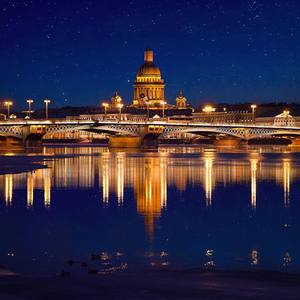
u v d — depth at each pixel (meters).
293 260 50.09
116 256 51.31
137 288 39.88
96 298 37.50
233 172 138.25
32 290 38.91
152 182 113.25
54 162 179.00
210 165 164.12
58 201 85.06
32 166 158.38
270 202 84.38
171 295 38.44
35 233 60.94
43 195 92.19
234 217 71.00
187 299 37.62
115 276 43.25
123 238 58.50
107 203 82.88
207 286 40.66
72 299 37.25
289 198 88.88
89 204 81.88
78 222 67.38
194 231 62.06
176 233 61.00
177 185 107.50
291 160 191.88
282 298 37.91
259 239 58.16
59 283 40.66
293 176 127.81
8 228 63.56
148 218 70.06
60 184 109.56
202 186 105.94
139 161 185.00
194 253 52.38
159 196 91.00
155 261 49.66
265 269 46.97
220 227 64.38
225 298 37.88
